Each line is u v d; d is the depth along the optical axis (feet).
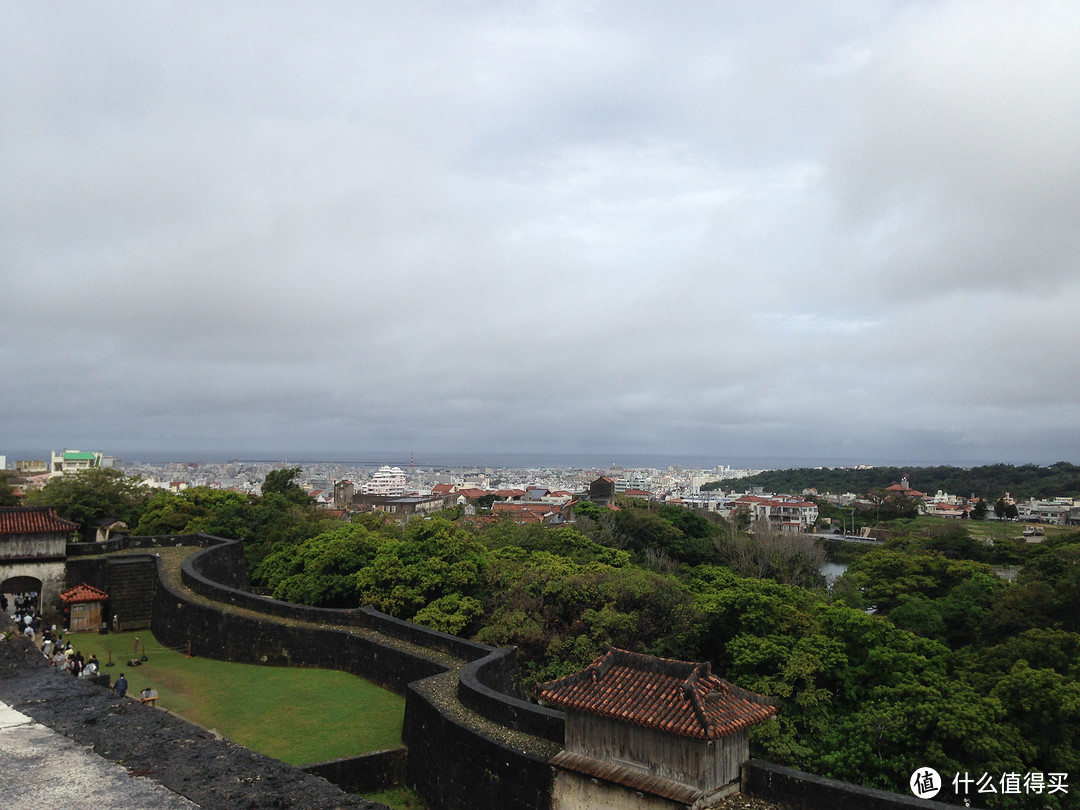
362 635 112.37
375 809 22.52
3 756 23.36
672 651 136.98
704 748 60.23
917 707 96.99
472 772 73.36
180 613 130.62
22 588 148.97
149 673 112.37
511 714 76.13
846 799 57.77
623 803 62.34
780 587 152.56
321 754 81.97
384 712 95.09
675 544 291.17
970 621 203.72
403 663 102.12
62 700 28.89
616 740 65.05
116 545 171.22
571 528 232.53
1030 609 185.78
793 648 120.26
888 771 94.38
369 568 146.92
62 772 22.45
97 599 144.87
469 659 100.83
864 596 259.39
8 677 31.42
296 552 178.19
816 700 109.40
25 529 147.95
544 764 67.46
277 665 116.26
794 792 60.23
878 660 118.01
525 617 134.10
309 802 22.41
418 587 140.36
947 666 143.84
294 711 95.14
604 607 138.51
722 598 139.23
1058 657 135.64
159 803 20.95
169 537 180.96
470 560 147.33
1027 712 103.81
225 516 205.67
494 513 396.16
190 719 91.91
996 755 91.81
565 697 67.92
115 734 25.96
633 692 66.54
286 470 290.35
